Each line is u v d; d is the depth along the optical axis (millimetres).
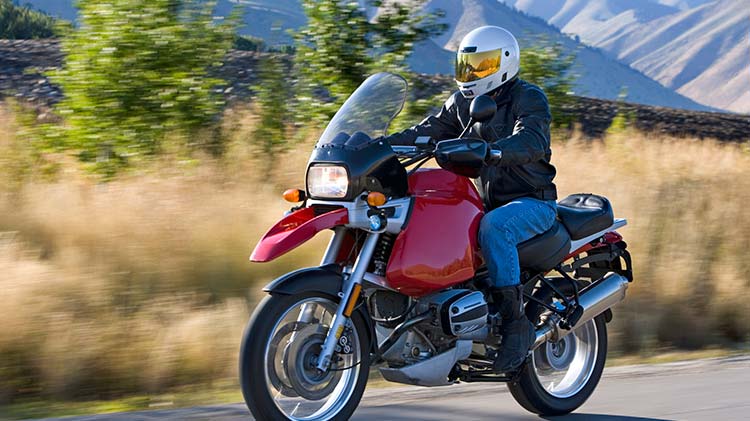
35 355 7438
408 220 5867
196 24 14086
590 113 32562
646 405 6840
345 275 5762
